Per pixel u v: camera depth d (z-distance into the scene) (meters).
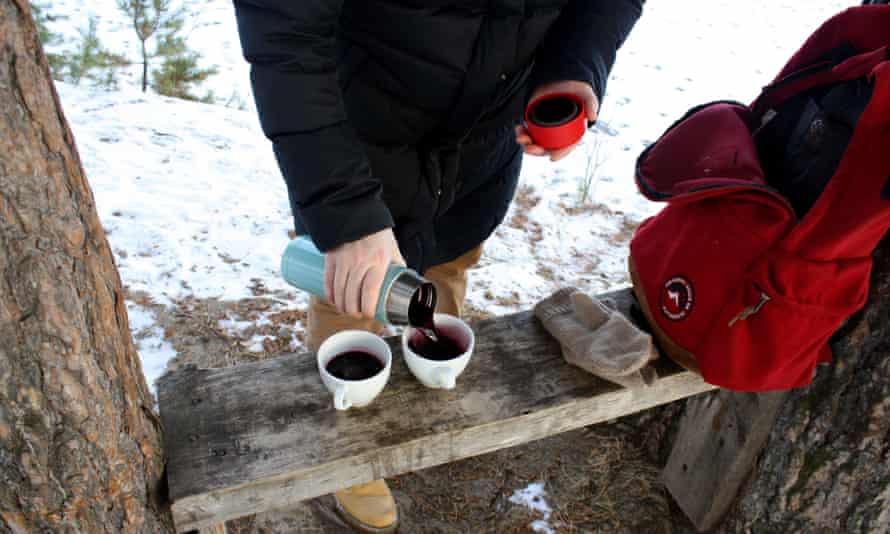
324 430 1.43
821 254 1.35
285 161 1.30
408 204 1.86
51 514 1.16
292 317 2.91
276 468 1.35
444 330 1.59
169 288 2.98
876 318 1.62
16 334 1.00
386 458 1.42
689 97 6.44
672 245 1.62
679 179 1.57
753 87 6.89
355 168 1.29
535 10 1.59
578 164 4.74
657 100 6.26
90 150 3.98
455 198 2.00
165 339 2.71
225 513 1.35
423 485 2.36
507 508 2.30
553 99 1.69
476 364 1.64
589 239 3.87
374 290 1.29
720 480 2.08
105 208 3.44
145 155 4.05
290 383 1.54
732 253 1.46
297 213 1.76
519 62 1.69
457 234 2.11
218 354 2.67
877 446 1.68
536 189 4.32
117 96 4.82
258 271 3.19
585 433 2.56
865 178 1.28
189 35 6.73
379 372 1.45
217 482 1.31
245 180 3.97
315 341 2.05
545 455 2.48
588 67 1.67
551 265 3.58
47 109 0.94
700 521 2.20
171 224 3.42
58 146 0.97
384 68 1.60
